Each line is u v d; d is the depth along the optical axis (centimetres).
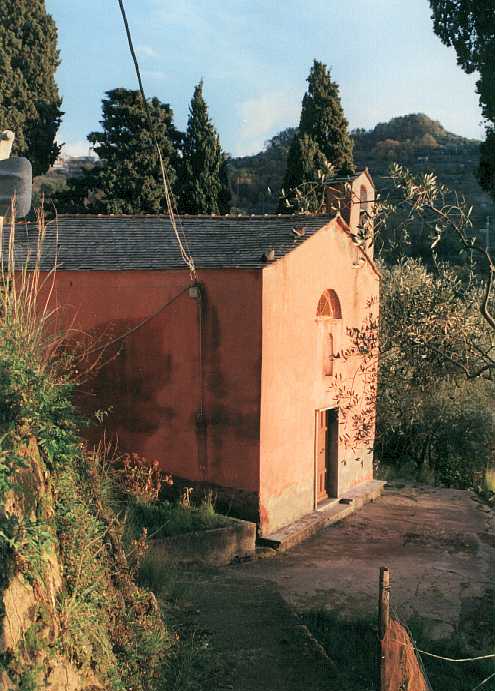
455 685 822
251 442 1212
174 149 2878
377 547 1294
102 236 1446
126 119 2747
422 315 968
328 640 885
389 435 1947
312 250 1366
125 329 1291
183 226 1449
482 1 1362
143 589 733
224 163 2902
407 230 913
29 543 436
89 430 1319
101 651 535
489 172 1520
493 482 1798
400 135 7800
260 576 1094
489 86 1405
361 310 1603
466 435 1880
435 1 1423
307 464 1394
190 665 691
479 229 3141
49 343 729
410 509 1558
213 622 844
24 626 430
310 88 2878
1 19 3123
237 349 1216
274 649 786
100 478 799
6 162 616
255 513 1212
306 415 1380
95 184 2759
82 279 1309
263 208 4166
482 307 831
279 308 1257
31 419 503
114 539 688
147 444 1286
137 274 1277
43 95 3189
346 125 2881
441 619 1002
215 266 1223
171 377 1266
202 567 1093
